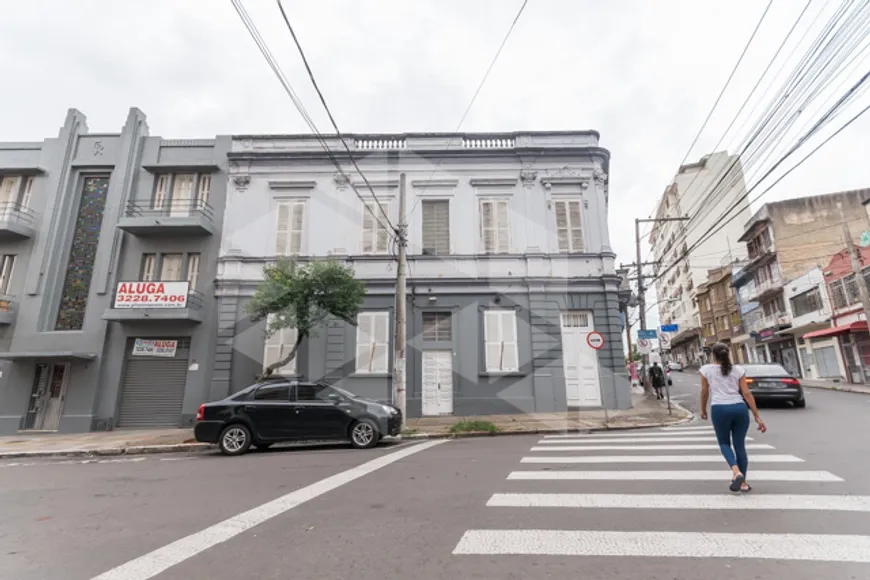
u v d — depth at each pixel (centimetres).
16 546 376
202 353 1452
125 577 309
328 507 461
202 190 1608
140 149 1620
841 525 363
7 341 1441
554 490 497
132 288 1410
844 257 2325
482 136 1638
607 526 379
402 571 305
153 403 1430
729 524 374
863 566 293
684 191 5069
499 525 389
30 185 1572
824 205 2889
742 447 477
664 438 873
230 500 509
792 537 342
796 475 526
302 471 668
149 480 647
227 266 1514
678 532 360
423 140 1636
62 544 379
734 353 3984
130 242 1546
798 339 2808
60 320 1485
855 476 512
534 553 329
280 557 335
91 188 1595
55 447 1060
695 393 2064
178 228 1503
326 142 1630
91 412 1383
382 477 596
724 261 4403
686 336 5384
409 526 395
